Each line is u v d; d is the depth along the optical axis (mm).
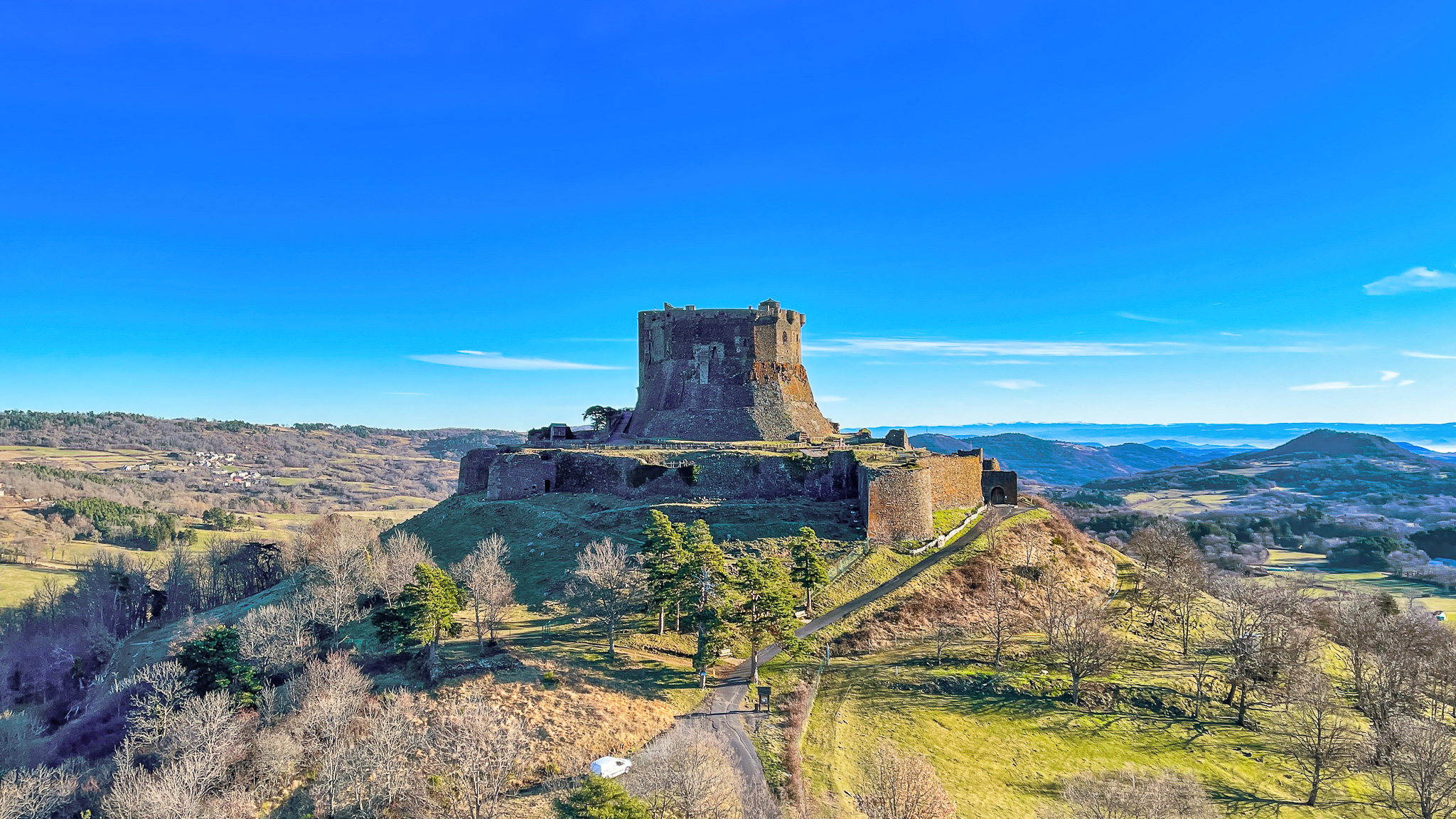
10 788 53875
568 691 58406
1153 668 72688
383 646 70500
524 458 112688
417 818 45438
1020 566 91062
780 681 64562
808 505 100812
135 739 62469
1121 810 44562
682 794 44094
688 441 124062
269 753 51188
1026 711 62656
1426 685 69250
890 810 45000
